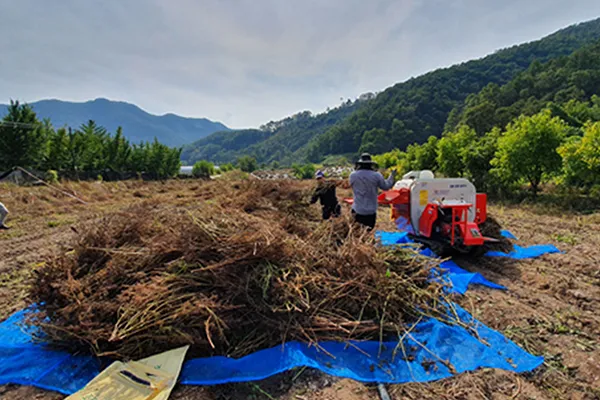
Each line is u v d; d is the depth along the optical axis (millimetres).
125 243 4176
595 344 3205
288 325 3188
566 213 9273
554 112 44562
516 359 2973
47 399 2582
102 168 36531
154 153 46438
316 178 6953
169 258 3840
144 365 2787
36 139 28953
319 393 2623
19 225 9477
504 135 12719
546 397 2549
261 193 8984
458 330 3318
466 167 14586
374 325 3299
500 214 9727
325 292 3510
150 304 3094
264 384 2725
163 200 15055
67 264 3609
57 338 3025
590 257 5570
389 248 4414
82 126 38438
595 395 2541
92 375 2809
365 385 2707
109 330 2939
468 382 2703
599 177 10008
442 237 5949
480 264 5617
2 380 2756
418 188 6191
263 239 3760
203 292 3393
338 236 4672
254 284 3473
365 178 5453
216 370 2795
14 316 3789
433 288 3898
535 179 12008
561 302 4121
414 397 2572
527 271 5164
